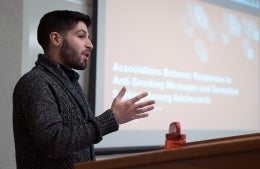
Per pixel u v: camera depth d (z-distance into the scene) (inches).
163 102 96.4
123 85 88.5
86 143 39.8
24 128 43.3
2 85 70.1
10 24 71.9
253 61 124.3
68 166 42.6
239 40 120.5
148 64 94.1
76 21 49.3
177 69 100.7
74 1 84.6
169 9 100.8
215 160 22.5
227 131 112.1
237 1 121.8
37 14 77.5
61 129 39.4
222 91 112.5
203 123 105.7
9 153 69.9
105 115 41.1
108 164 27.0
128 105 41.1
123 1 90.4
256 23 127.7
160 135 94.5
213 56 111.1
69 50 48.5
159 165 24.9
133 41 91.6
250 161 21.2
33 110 39.9
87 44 49.9
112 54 87.2
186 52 103.6
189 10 106.3
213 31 112.3
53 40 48.6
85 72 84.9
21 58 72.9
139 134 90.6
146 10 95.1
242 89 119.0
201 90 106.3
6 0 71.7
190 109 102.8
